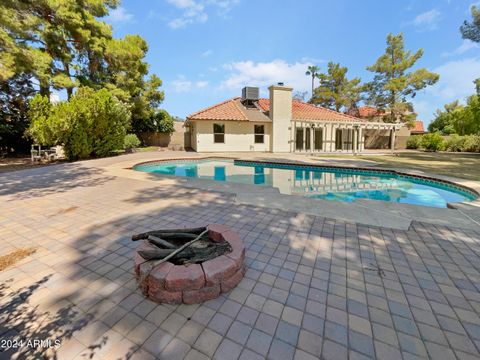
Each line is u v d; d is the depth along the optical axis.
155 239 2.39
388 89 25.53
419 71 24.42
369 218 4.11
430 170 10.01
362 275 2.47
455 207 4.82
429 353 1.59
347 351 1.60
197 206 4.73
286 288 2.25
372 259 2.79
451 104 38.75
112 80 18.78
